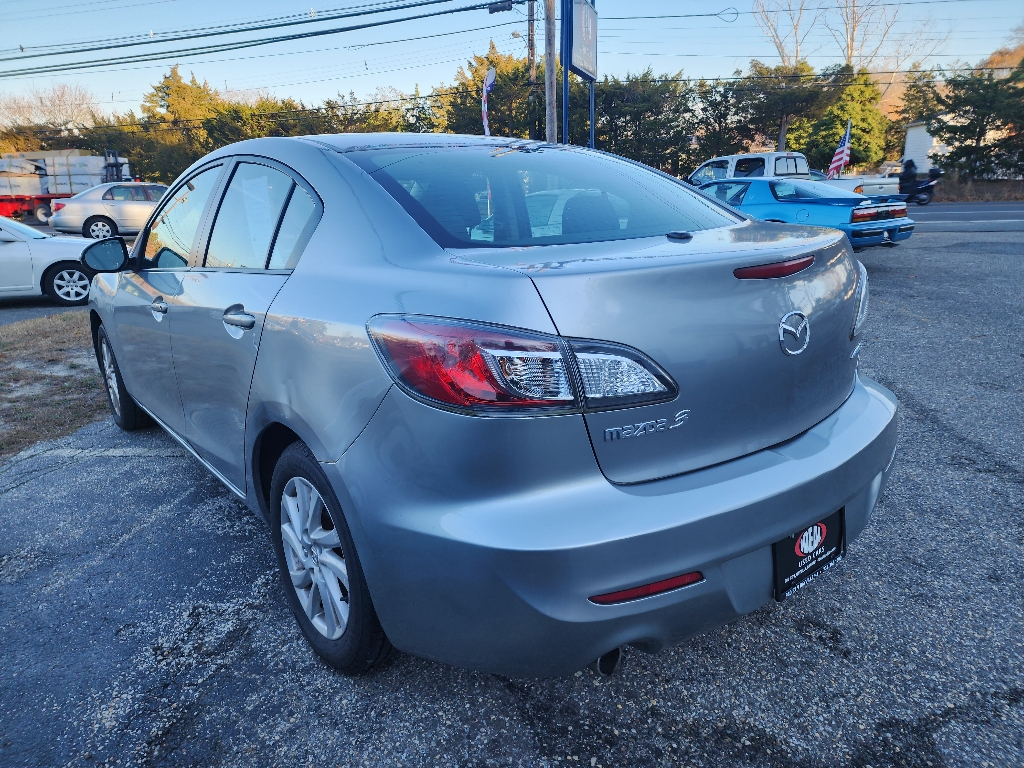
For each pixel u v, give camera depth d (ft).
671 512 5.09
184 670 7.11
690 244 6.13
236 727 6.32
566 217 6.93
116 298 11.57
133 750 6.09
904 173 73.77
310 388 6.10
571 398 4.86
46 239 31.04
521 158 8.19
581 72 50.14
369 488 5.50
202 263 8.86
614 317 4.97
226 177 8.89
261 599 8.34
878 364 16.89
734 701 6.41
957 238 42.52
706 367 5.32
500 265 5.41
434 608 5.30
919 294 25.39
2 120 190.49
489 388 4.86
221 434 8.37
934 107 117.39
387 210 6.56
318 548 6.73
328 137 8.16
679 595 5.20
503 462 4.92
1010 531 9.16
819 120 132.77
